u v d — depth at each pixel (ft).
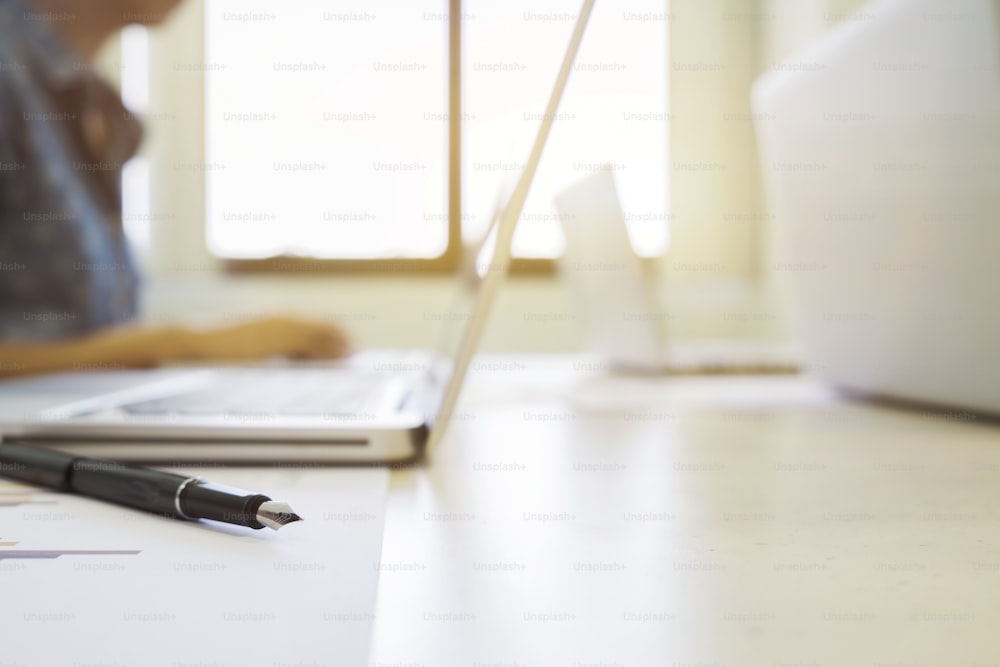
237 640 0.45
